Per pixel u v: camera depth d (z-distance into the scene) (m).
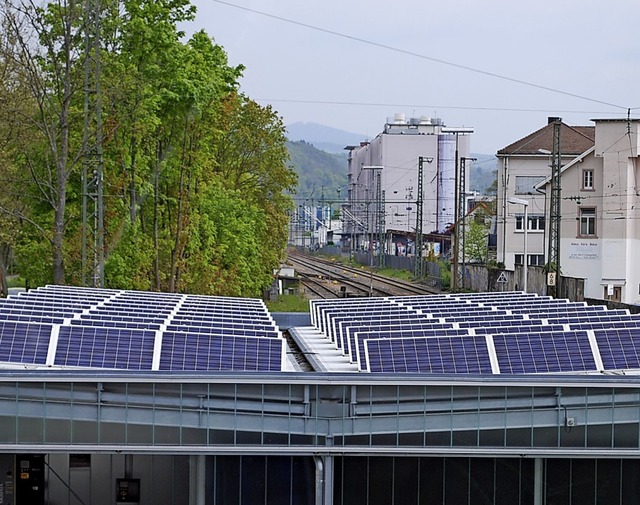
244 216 74.94
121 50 58.41
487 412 29.70
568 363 32.25
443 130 93.81
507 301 49.84
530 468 31.14
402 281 108.56
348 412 29.56
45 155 58.56
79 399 29.17
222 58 67.12
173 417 29.34
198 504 30.89
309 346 39.97
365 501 30.94
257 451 29.47
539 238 101.19
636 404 29.86
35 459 34.34
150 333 31.77
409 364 32.06
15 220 60.56
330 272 128.50
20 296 42.56
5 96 58.50
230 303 48.59
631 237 85.00
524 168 102.75
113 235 57.66
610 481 31.23
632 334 33.25
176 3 60.12
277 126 86.12
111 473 34.62
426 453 29.70
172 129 61.53
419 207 112.69
